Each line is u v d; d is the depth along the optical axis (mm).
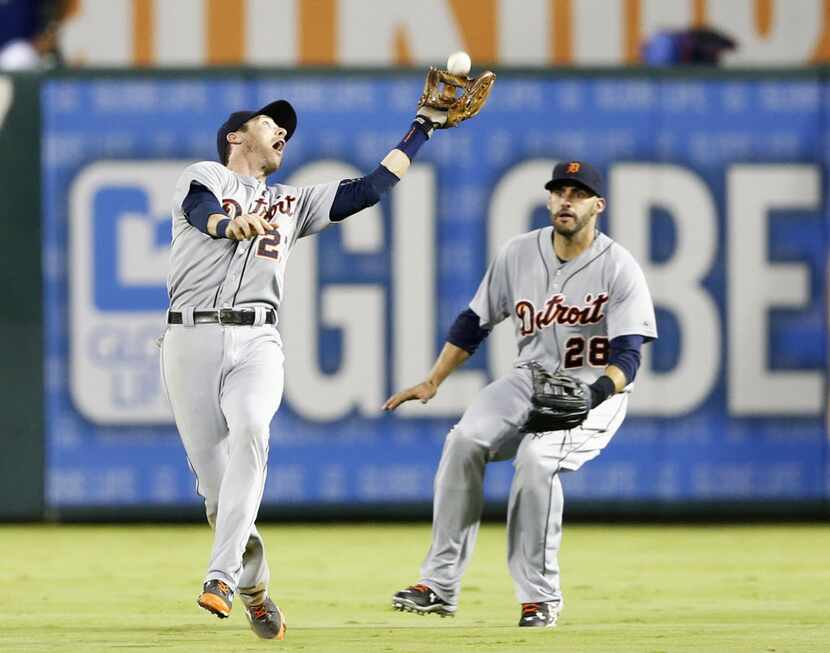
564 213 20797
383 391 34469
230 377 18984
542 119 34156
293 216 19672
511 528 21062
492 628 21250
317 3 43812
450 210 34219
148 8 43531
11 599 24672
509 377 21406
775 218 34469
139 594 25281
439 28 44000
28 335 34344
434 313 34312
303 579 27281
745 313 34500
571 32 43969
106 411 34438
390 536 33719
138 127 34000
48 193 34094
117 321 34281
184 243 19125
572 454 20922
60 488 34594
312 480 34562
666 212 34344
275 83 34031
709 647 19312
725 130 34375
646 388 34562
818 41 43125
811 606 23750
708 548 31766
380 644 19578
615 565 29094
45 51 43094
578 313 21156
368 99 34062
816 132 34469
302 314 34281
